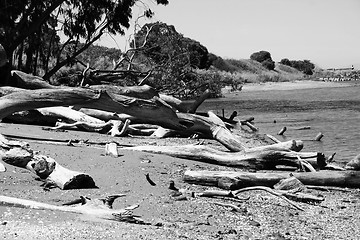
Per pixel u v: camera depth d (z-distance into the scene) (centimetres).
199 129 1745
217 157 1312
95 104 1462
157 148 1353
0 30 3105
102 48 4359
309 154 1267
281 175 1099
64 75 3928
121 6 3481
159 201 905
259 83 8388
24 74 1809
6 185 906
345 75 10800
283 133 2453
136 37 3809
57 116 1775
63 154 1196
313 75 10700
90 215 765
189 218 820
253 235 748
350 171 1152
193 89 3422
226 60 9531
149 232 712
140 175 1078
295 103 4666
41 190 908
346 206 980
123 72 3228
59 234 667
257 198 1002
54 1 3052
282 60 11406
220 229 768
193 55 4275
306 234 778
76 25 3491
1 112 1366
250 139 2017
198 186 1061
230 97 5753
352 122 2991
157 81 3312
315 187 1130
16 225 694
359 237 772
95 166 1118
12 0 2859
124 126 1700
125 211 787
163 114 1620
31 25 3005
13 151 1012
